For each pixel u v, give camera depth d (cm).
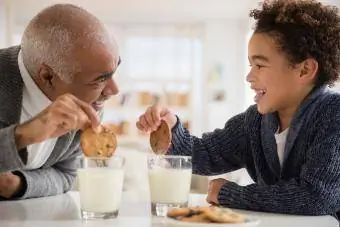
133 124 706
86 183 95
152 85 716
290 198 104
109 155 100
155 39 717
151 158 102
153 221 94
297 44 118
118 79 710
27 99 133
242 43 701
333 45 122
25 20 691
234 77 705
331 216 105
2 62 131
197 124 713
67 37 124
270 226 91
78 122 99
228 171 142
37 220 95
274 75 119
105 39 126
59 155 141
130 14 670
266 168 129
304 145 116
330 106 115
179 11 650
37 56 127
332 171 106
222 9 634
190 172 102
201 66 714
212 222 84
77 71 125
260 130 129
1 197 127
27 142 103
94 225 90
